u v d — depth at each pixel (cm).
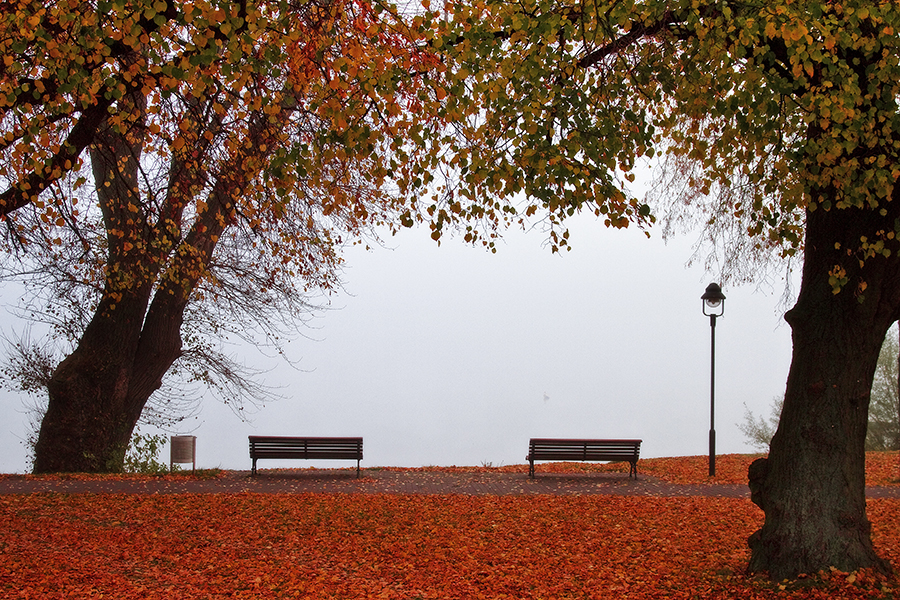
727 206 999
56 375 1573
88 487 1234
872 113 604
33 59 650
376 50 659
